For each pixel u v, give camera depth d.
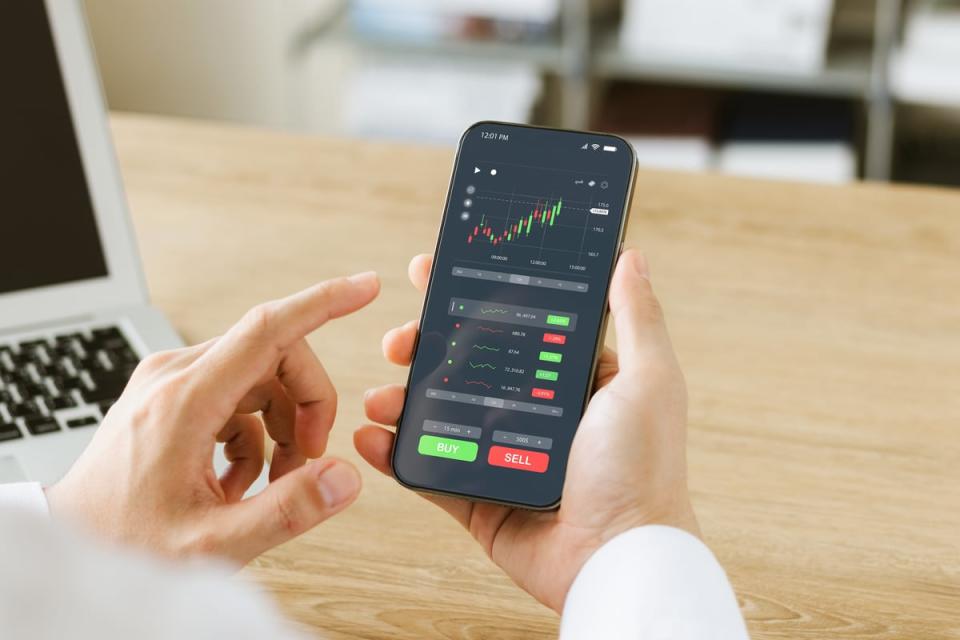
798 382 0.81
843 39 2.28
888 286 0.94
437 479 0.58
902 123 2.30
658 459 0.53
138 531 0.49
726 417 0.77
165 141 1.17
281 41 2.45
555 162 0.64
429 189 1.09
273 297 0.91
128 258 0.86
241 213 1.04
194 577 0.24
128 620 0.22
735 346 0.85
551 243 0.63
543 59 2.25
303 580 0.63
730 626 0.45
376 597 0.62
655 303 0.58
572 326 0.61
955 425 0.77
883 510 0.69
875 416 0.78
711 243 1.00
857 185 1.11
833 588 0.63
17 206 0.82
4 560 0.22
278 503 0.49
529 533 0.57
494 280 0.63
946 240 1.01
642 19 2.19
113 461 0.50
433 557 0.65
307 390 0.59
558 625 0.61
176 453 0.49
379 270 0.95
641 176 1.12
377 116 2.26
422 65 2.27
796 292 0.93
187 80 2.46
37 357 0.79
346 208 1.05
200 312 0.89
